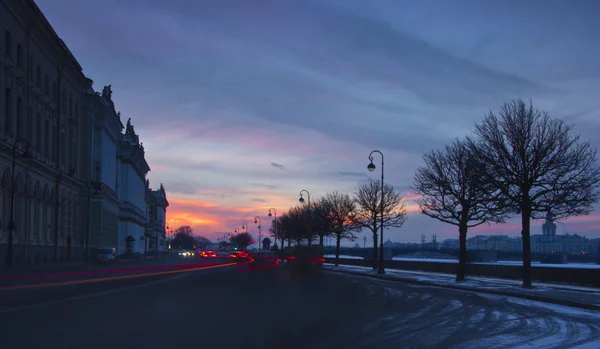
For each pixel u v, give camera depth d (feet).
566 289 86.22
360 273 150.41
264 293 74.69
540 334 41.32
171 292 74.74
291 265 188.85
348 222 226.38
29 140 157.69
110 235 287.07
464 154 110.52
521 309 60.34
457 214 116.88
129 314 48.62
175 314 48.98
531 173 91.45
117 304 57.57
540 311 58.59
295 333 38.73
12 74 144.05
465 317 51.16
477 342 36.83
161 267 184.03
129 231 360.89
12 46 144.66
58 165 186.09
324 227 233.96
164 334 37.24
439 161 124.67
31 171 158.71
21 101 152.87
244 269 168.25
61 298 64.28
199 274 131.44
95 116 252.83
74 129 212.02
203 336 36.60
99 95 251.19
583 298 69.51
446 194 113.80
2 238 137.18
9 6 139.44
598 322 49.96
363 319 47.80
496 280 113.09
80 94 220.02
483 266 130.52
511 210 100.32
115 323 42.52
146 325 41.57
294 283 99.86
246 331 39.17
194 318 46.19
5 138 138.10
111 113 269.44
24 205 153.99
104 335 36.52
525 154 91.35
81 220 230.27
